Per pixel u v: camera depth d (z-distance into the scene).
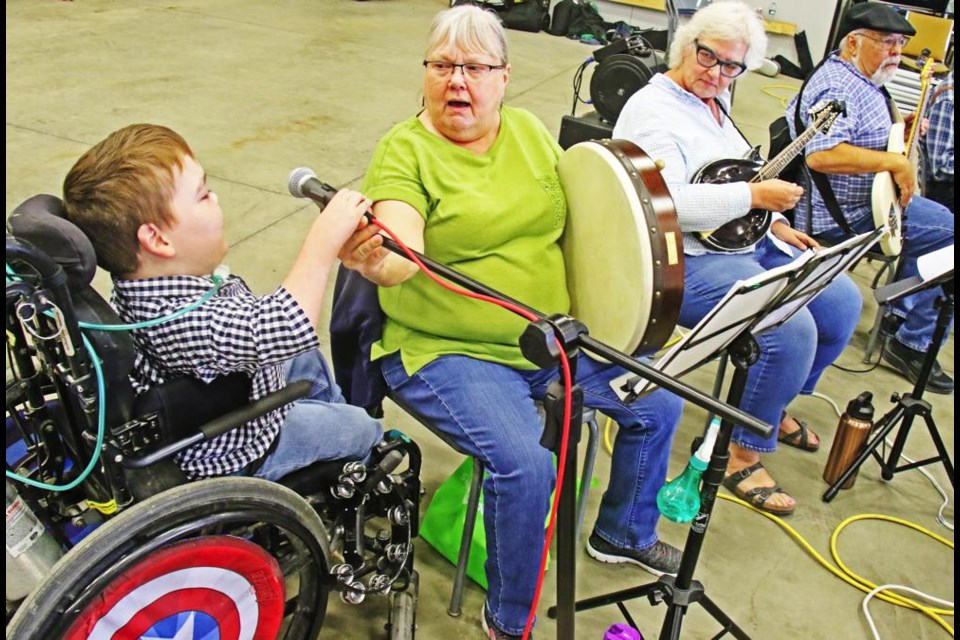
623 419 1.64
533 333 0.92
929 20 4.94
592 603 1.55
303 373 1.43
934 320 2.54
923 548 1.97
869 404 2.11
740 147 2.15
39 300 0.91
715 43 1.91
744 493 2.05
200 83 4.66
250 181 3.42
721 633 1.53
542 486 1.43
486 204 1.49
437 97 1.48
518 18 6.81
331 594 1.66
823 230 2.47
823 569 1.88
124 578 0.98
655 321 1.48
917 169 2.80
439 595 1.70
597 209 1.52
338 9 7.05
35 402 1.08
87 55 5.02
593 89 3.11
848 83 2.34
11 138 3.59
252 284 2.67
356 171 3.62
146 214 1.06
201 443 1.17
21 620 0.93
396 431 1.51
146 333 1.11
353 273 1.57
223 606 1.12
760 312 1.22
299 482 1.32
